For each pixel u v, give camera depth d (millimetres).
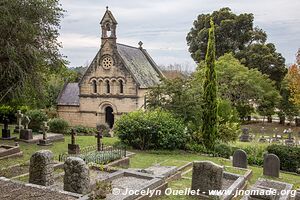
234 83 42250
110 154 18141
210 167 12055
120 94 40594
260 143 35531
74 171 11234
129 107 40219
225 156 24578
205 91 25906
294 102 44719
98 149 20859
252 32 55625
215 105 25734
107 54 40938
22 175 13812
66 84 46531
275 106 50031
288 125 52938
